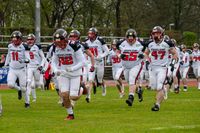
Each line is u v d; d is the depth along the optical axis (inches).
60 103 1323.8
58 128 852.6
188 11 4483.3
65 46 960.9
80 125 888.3
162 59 1147.9
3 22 3941.9
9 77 1227.2
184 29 4566.9
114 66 1766.7
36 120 965.8
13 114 1074.1
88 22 4330.7
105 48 1441.9
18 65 1223.5
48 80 2031.3
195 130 826.8
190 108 1191.6
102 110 1149.7
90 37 1434.5
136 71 1244.5
